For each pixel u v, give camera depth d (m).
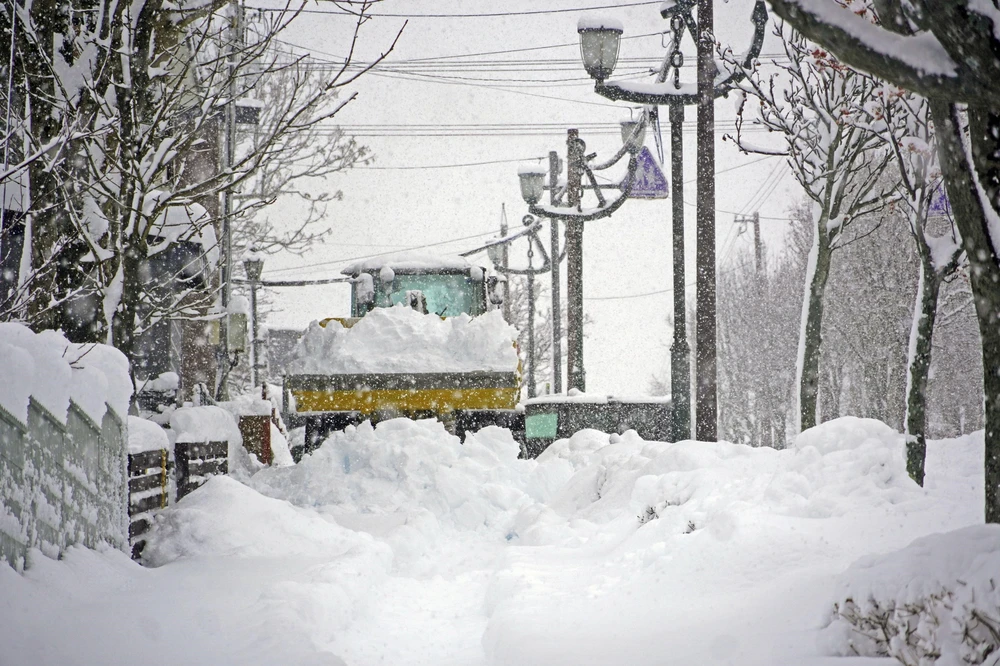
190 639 16.92
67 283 30.45
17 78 29.28
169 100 31.12
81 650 15.21
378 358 44.94
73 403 19.91
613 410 46.97
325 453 39.16
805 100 35.28
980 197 17.05
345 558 24.69
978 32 12.90
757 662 14.21
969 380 101.44
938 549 14.51
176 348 62.94
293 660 16.03
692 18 43.56
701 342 42.47
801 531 22.11
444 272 53.62
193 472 34.34
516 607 19.64
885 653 14.14
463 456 40.12
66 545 19.80
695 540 22.47
